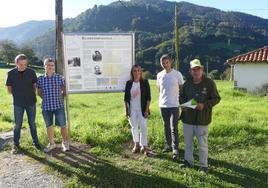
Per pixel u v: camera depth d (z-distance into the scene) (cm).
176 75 420
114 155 428
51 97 427
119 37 454
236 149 457
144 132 428
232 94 1207
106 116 742
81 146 460
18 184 345
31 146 456
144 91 424
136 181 349
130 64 461
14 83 434
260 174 375
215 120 613
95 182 346
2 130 578
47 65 423
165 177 357
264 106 885
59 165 391
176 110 418
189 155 386
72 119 697
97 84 456
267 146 472
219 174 372
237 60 1515
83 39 446
